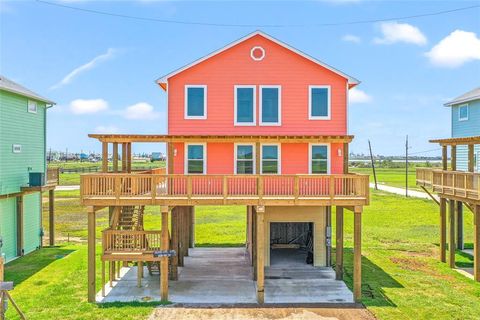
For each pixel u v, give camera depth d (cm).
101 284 1669
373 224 3253
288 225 2345
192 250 2372
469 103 2545
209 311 1400
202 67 1864
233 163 1823
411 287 1644
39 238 2430
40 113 2427
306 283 1712
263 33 1847
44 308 1405
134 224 1683
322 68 1869
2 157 1981
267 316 1358
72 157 17100
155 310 1403
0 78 2142
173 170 1675
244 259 2152
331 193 1512
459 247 2391
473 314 1361
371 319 1328
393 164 15662
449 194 1906
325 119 1864
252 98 1864
